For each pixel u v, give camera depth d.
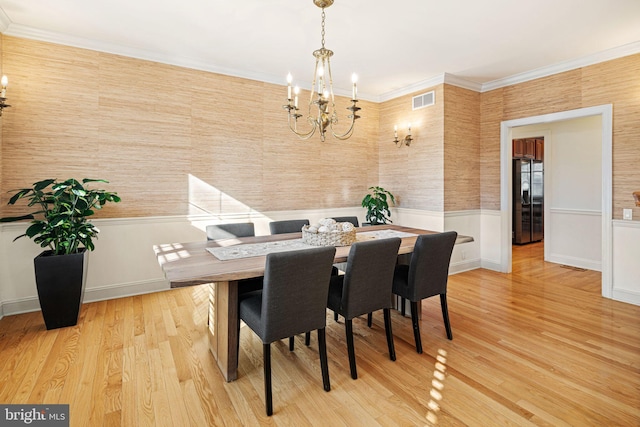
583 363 2.24
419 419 1.71
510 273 4.53
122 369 2.16
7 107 2.94
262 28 3.01
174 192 3.71
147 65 3.52
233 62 3.82
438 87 4.31
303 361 2.31
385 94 5.10
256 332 1.86
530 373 2.12
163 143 3.63
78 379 2.04
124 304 3.31
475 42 3.28
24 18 2.83
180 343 2.53
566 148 5.03
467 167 4.55
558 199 5.14
